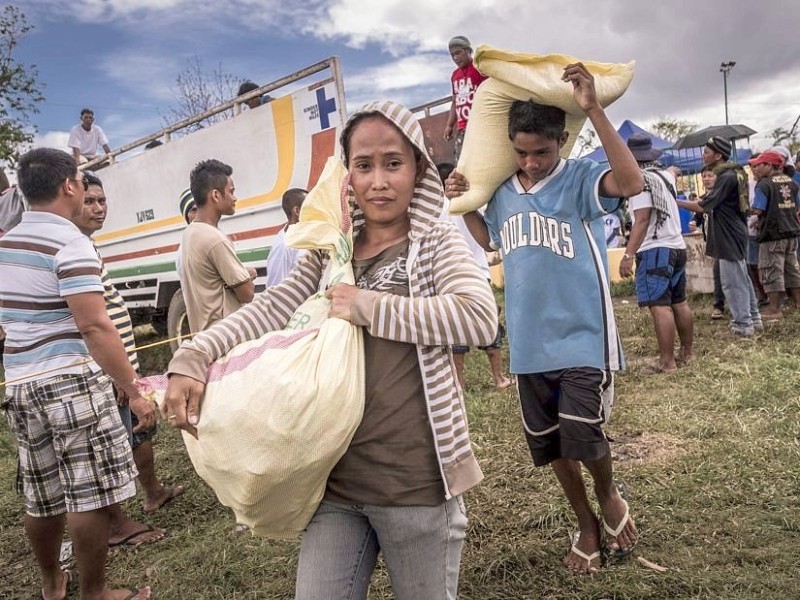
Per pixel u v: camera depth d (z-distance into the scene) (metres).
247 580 3.12
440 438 1.67
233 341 1.75
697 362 5.75
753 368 5.30
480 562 3.00
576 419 2.62
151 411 2.96
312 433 1.51
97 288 2.78
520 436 4.40
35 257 2.75
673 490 3.45
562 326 2.69
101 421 2.86
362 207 1.79
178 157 7.52
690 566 2.81
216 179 4.26
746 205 6.47
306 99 5.95
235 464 1.54
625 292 10.28
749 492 3.36
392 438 1.66
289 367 1.54
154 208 8.13
